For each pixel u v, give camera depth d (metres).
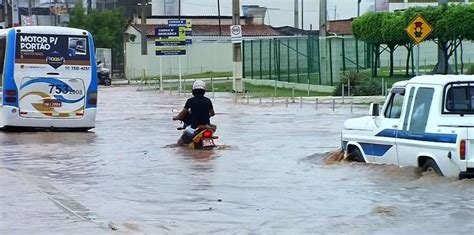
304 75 55.66
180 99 49.34
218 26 92.19
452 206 12.23
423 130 14.49
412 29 25.09
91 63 27.05
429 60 71.88
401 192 13.55
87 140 24.06
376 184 14.40
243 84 57.78
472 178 13.76
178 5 99.00
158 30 58.72
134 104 44.25
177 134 25.98
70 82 26.78
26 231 10.14
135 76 84.12
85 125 27.02
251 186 14.64
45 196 12.93
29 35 26.41
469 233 10.43
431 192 13.36
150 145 22.31
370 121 16.19
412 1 89.94
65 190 14.10
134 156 19.61
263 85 59.16
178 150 20.83
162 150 20.89
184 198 13.33
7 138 24.70
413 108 14.88
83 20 86.94
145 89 63.56
